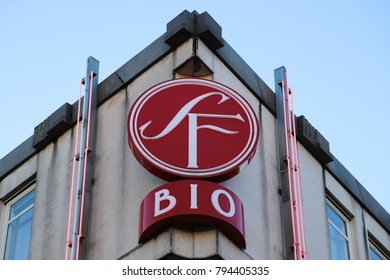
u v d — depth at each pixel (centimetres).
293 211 2025
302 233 2003
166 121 1945
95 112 2161
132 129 1933
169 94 1988
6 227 2252
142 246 1866
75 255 1925
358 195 2411
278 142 2153
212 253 1811
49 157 2236
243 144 1938
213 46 2119
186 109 1964
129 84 2156
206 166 1889
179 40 2111
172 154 1898
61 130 2230
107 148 2086
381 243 2445
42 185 2202
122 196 1981
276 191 2072
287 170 2098
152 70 2133
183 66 2075
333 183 2328
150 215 1836
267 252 1952
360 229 2356
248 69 2206
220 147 1922
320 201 2227
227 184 1956
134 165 2008
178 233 1830
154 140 1916
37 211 2164
